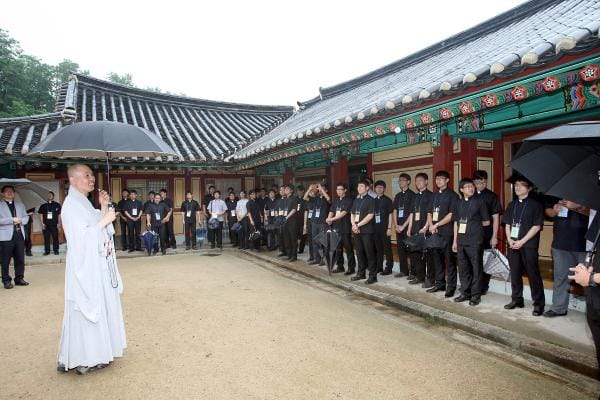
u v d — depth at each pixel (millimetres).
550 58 3859
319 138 8305
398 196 7289
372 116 6262
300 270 8250
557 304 4723
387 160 10391
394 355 3947
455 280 5801
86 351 3572
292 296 6344
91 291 3553
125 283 7477
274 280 7637
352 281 7020
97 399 3209
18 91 26422
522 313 4906
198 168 13562
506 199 7234
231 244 13195
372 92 10273
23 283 7477
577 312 4891
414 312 5273
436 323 4914
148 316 5355
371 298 6070
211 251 11969
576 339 4035
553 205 4926
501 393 3193
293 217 9320
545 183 3023
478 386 3309
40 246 12133
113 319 3809
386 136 7367
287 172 12000
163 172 13719
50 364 3916
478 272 5320
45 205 10906
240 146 14133
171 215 12328
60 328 5012
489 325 4469
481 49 7469
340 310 5535
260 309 5605
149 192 12938
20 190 7809
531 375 3500
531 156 3289
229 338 4480
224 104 18188
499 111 5246
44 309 5844
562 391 3217
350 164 11734
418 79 7863
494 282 6117
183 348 4219
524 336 4129
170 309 5676
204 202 13156
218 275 8180
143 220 13406
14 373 3721
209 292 6668
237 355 4008
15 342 4531
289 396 3186
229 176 14750
